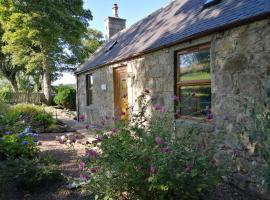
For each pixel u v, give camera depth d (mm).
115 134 3551
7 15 18078
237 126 4191
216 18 4793
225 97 4430
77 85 13719
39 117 9664
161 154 2992
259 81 3799
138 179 3096
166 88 6109
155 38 6918
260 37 3775
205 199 3371
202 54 5156
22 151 5207
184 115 5664
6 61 26609
